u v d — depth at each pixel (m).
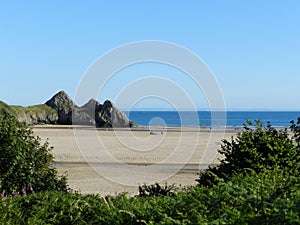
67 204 7.17
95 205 7.26
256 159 9.14
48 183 10.45
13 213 6.66
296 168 8.26
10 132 10.14
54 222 6.86
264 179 6.45
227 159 9.72
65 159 26.48
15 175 9.90
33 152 10.41
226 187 5.59
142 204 6.83
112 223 6.18
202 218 4.87
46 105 94.44
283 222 4.48
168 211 5.70
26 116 87.56
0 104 83.38
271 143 9.35
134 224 5.89
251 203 4.99
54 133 47.53
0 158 9.84
